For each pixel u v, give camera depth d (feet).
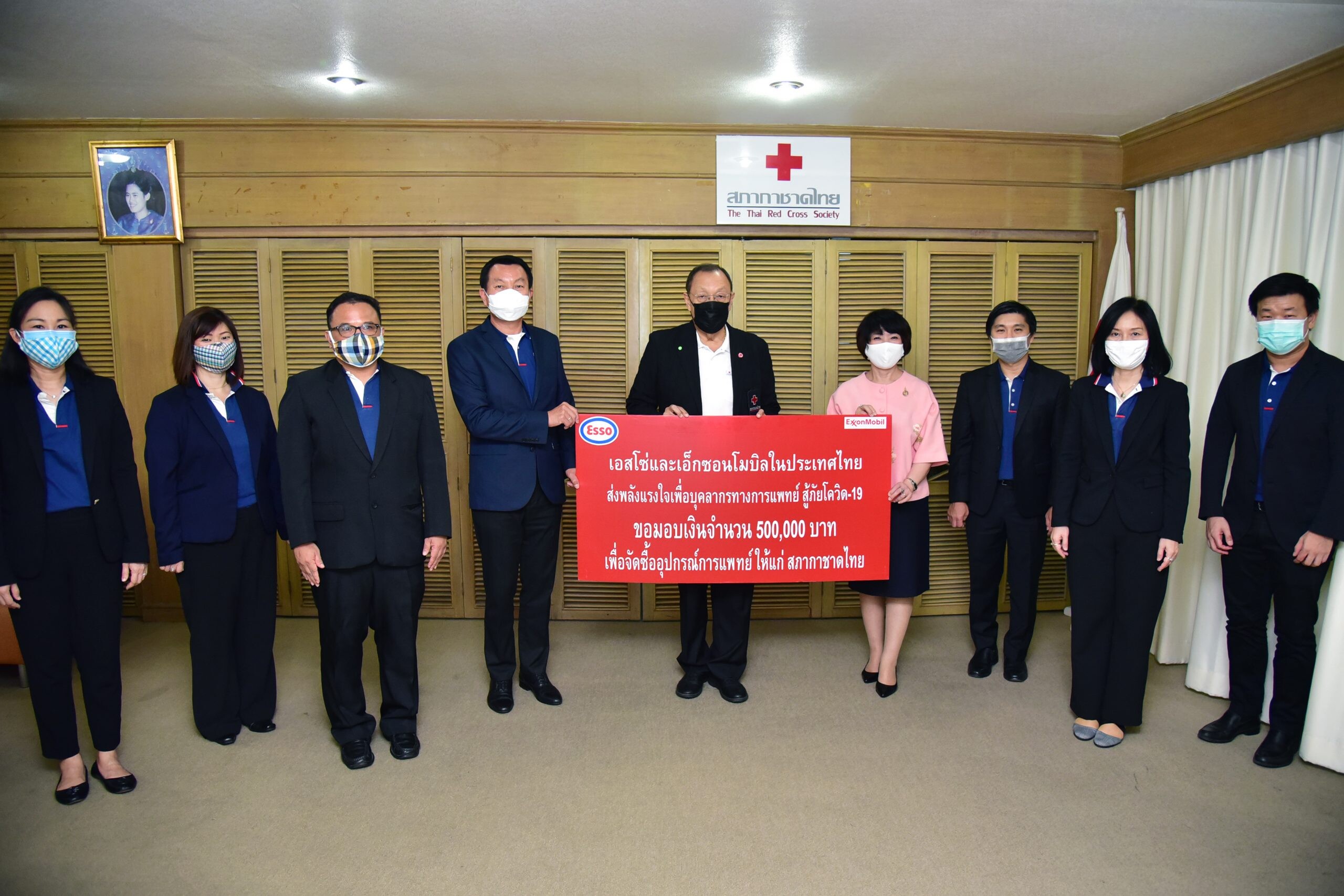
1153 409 8.63
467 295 12.89
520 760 8.64
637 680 10.87
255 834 7.30
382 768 8.48
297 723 9.57
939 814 7.59
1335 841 7.16
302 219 12.69
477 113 12.27
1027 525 10.51
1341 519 7.82
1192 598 11.30
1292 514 8.23
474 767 8.48
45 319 7.36
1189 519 11.27
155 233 12.61
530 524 9.76
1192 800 7.84
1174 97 11.10
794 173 12.76
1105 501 8.79
